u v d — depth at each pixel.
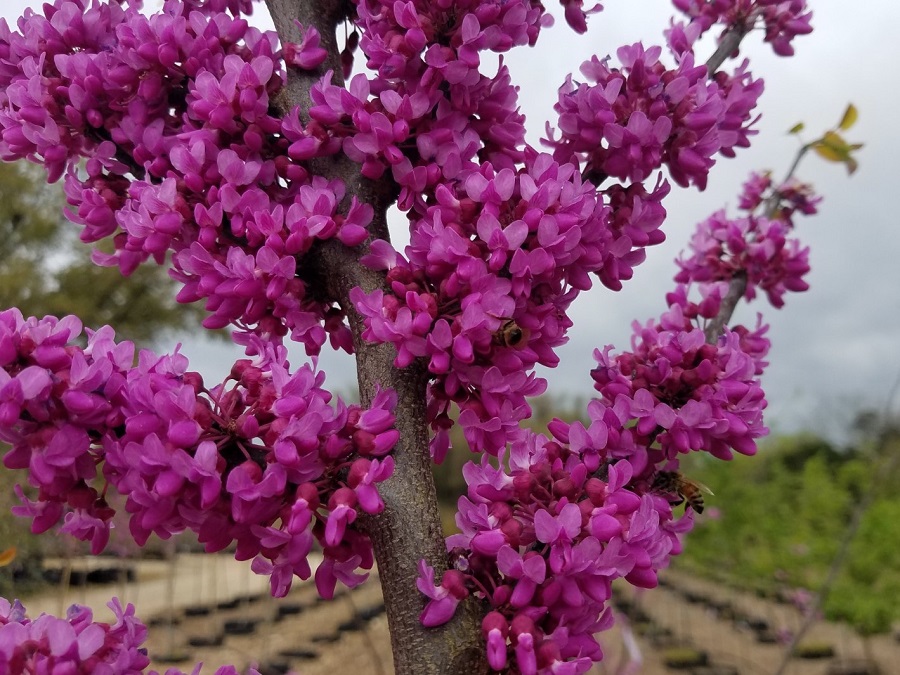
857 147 0.34
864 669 1.14
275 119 0.18
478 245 0.16
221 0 0.23
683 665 1.18
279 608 1.55
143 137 0.19
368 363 0.18
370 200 0.19
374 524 0.16
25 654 0.14
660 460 0.20
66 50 0.20
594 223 0.17
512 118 0.19
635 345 0.24
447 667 0.16
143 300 2.50
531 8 0.20
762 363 0.26
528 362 0.16
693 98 0.20
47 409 0.14
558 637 0.15
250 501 0.14
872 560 1.14
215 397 0.15
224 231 0.18
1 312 0.14
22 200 2.36
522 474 0.16
